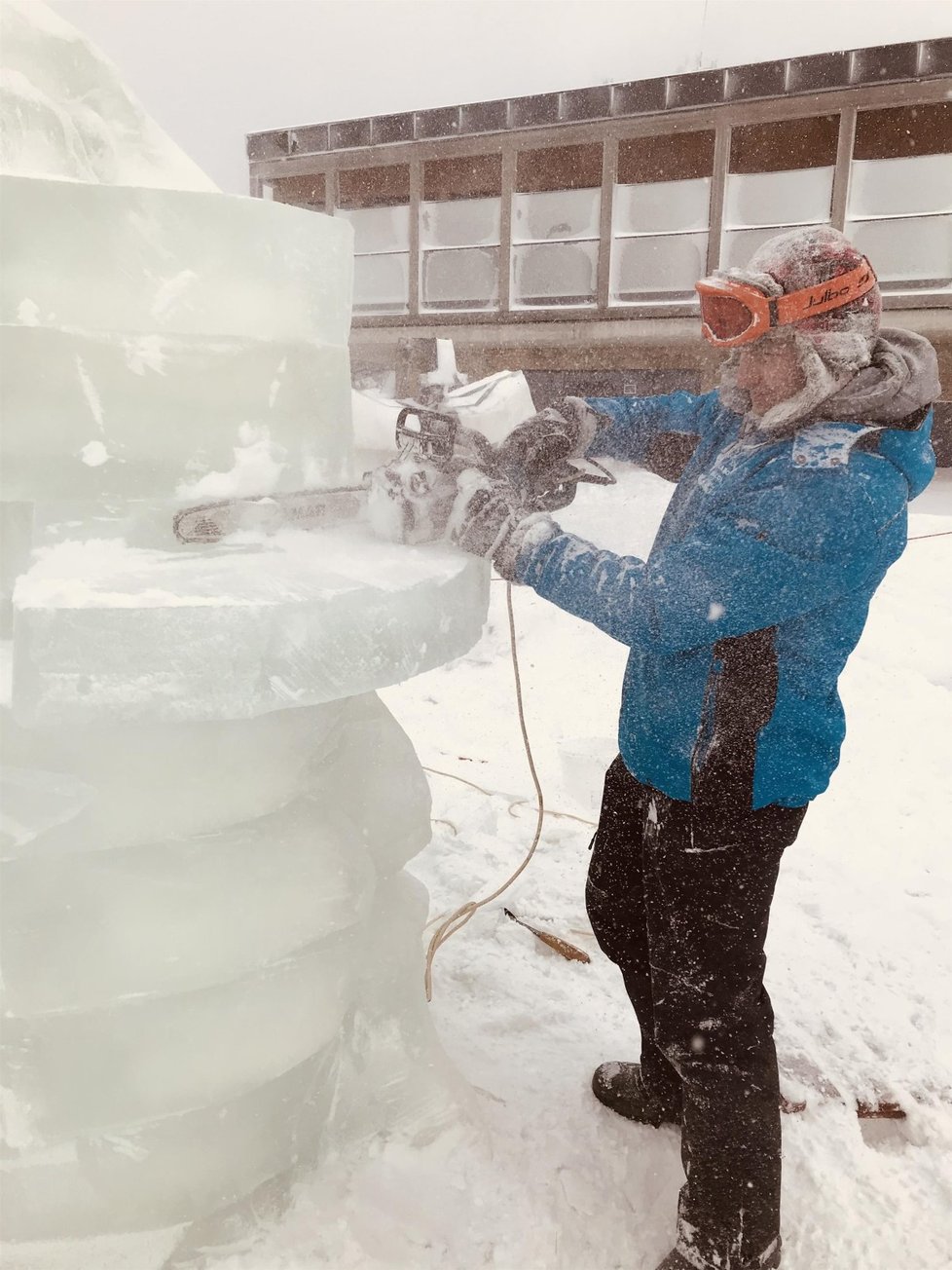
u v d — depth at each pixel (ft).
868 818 11.64
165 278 4.43
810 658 4.92
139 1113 4.83
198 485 4.74
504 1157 6.11
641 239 37.17
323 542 5.15
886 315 33.81
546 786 12.18
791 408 4.62
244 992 4.98
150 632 3.88
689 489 5.48
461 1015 7.70
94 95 4.75
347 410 5.60
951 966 8.55
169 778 4.63
